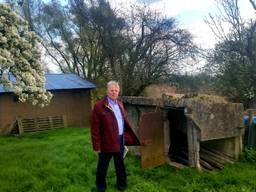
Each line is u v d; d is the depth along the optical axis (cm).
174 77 2548
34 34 1032
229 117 782
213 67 1438
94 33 2798
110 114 577
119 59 2666
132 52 2642
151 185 608
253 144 839
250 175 661
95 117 575
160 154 759
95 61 2872
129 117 900
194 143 733
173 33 2566
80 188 603
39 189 612
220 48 1392
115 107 591
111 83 589
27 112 1869
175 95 795
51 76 2175
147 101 813
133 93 2636
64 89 1950
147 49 2623
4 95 1802
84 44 2916
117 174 599
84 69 3020
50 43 3077
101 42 2714
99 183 588
